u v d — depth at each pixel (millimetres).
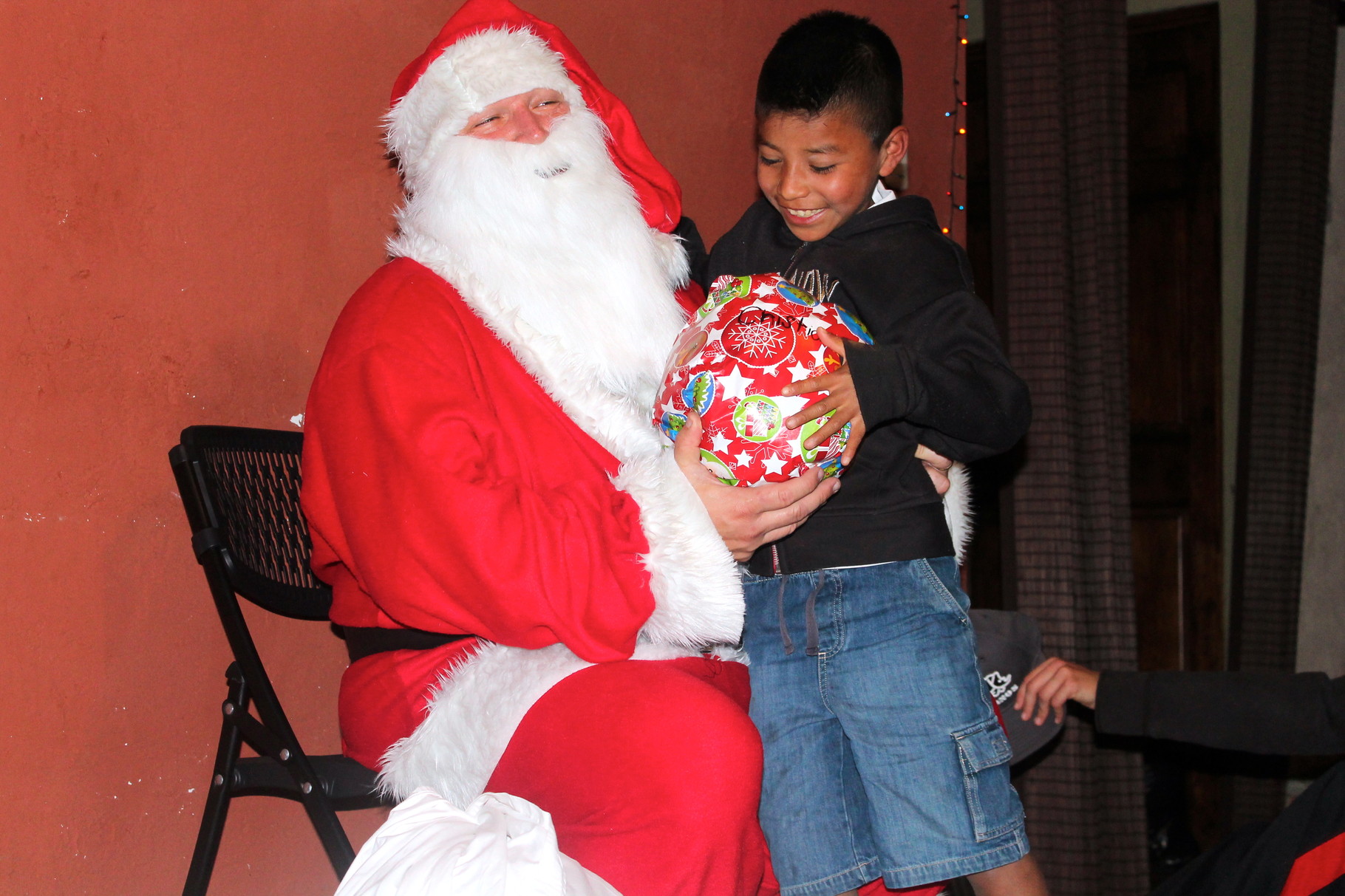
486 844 1118
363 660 1438
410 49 2002
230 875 1724
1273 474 3271
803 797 1547
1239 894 1441
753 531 1351
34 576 1493
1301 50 3258
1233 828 3320
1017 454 2867
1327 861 1374
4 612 1463
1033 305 2861
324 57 1858
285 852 1808
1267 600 3258
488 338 1469
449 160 1522
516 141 1541
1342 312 3654
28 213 1494
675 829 1233
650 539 1312
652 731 1257
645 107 2420
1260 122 3320
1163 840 3459
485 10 1631
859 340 1412
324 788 1414
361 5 1912
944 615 1528
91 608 1552
